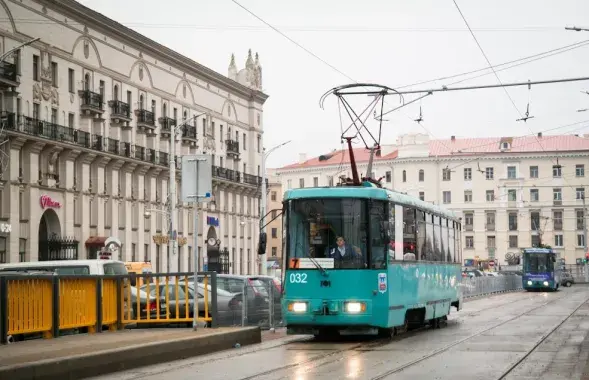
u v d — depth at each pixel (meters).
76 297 21.25
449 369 17.06
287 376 15.99
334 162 137.38
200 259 83.06
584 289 94.94
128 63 70.38
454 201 133.12
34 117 58.78
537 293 78.62
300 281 23.81
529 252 85.06
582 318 35.62
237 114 92.00
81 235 63.59
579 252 131.12
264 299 29.23
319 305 23.59
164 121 75.44
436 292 29.84
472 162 133.00
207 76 83.81
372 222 23.83
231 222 90.62
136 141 71.56
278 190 143.38
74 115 63.41
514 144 134.50
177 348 19.48
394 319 24.59
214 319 23.59
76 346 17.98
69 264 28.94
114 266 29.73
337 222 23.84
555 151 131.50
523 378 15.81
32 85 58.28
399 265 25.17
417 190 132.62
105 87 67.06
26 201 57.69
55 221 61.09
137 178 71.88
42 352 16.73
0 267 28.95
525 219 132.50
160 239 71.81
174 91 77.94
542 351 21.02
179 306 25.88
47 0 59.38
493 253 133.00
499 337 25.19
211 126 85.25
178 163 77.88
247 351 21.33
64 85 62.03
